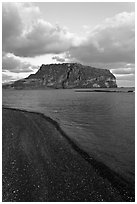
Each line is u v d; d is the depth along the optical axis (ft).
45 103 198.80
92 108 151.33
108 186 32.86
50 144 52.80
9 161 40.91
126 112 125.90
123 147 52.26
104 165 40.55
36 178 34.65
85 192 31.04
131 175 36.52
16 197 29.37
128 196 30.48
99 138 61.52
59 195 30.04
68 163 41.14
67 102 213.05
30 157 43.39
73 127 77.66
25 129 66.90
